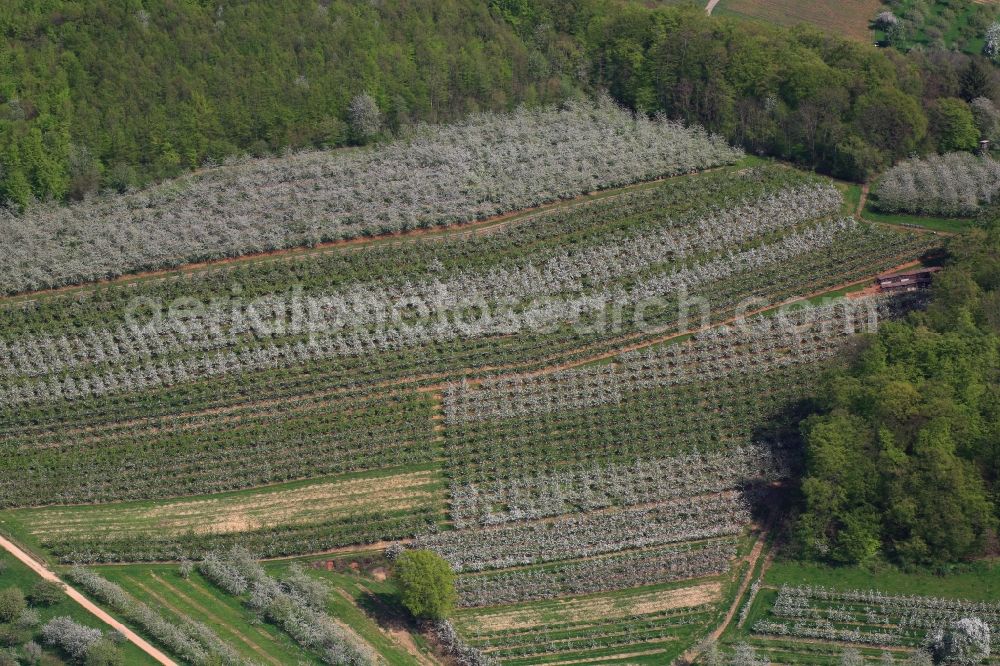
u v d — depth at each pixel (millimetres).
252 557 181500
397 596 179375
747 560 185000
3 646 160750
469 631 175250
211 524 189000
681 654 171625
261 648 165750
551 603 179125
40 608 167625
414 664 169125
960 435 187875
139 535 186125
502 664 170875
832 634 173125
